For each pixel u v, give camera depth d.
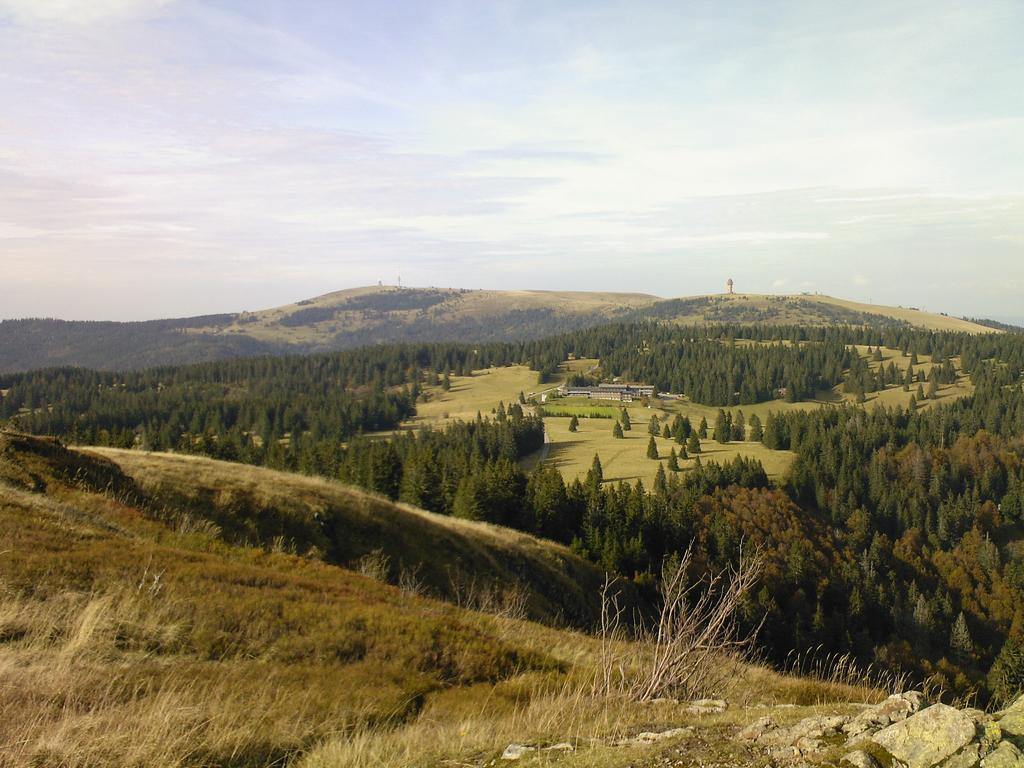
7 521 13.09
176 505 22.11
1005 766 3.40
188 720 6.52
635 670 8.33
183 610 10.64
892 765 3.82
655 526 61.06
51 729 5.91
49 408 173.50
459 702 9.31
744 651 9.42
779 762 4.16
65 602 9.75
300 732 7.11
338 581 17.09
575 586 33.19
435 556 27.83
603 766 4.54
